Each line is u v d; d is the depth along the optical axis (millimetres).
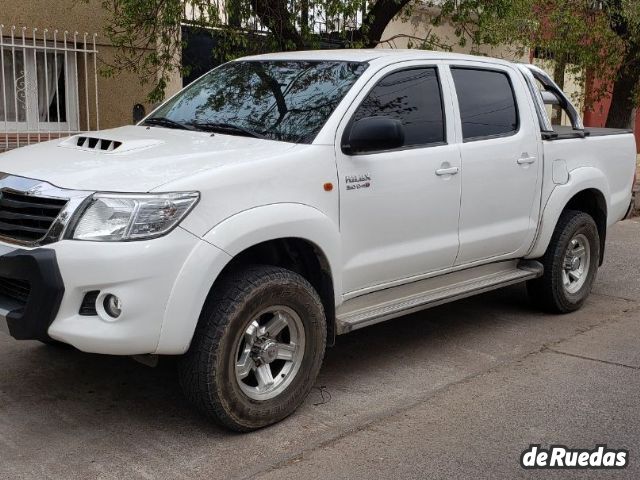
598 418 4418
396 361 5348
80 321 3672
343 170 4477
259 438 4109
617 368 5250
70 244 3641
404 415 4430
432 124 5188
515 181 5773
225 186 3891
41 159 4262
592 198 6820
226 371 3920
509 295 7207
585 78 12836
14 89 8539
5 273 3781
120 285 3588
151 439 4062
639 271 8297
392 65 5000
